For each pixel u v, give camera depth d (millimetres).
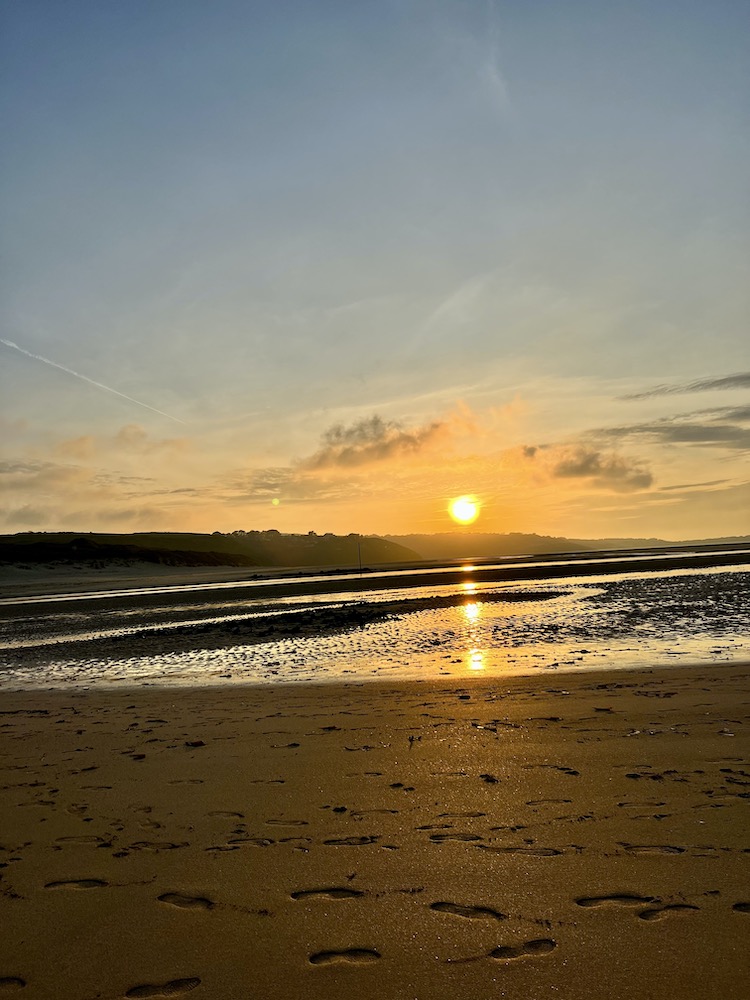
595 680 9930
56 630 23688
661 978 2949
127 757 6930
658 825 4523
